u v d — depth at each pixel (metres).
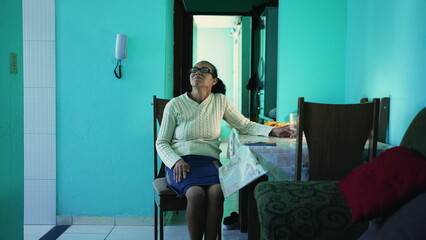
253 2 4.48
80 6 2.65
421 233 0.89
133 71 2.69
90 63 2.67
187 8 4.50
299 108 1.63
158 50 2.69
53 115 2.68
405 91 1.93
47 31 2.64
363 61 2.51
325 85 2.89
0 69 1.68
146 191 2.73
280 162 1.81
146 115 2.71
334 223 1.26
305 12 2.87
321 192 1.35
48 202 2.72
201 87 2.10
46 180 2.71
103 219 2.74
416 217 0.94
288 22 2.88
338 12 2.85
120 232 2.58
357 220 1.12
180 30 3.33
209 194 1.81
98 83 2.68
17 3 1.83
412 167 1.08
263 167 1.80
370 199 1.10
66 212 2.73
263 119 4.06
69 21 2.65
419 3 1.79
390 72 2.11
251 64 4.57
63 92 2.67
